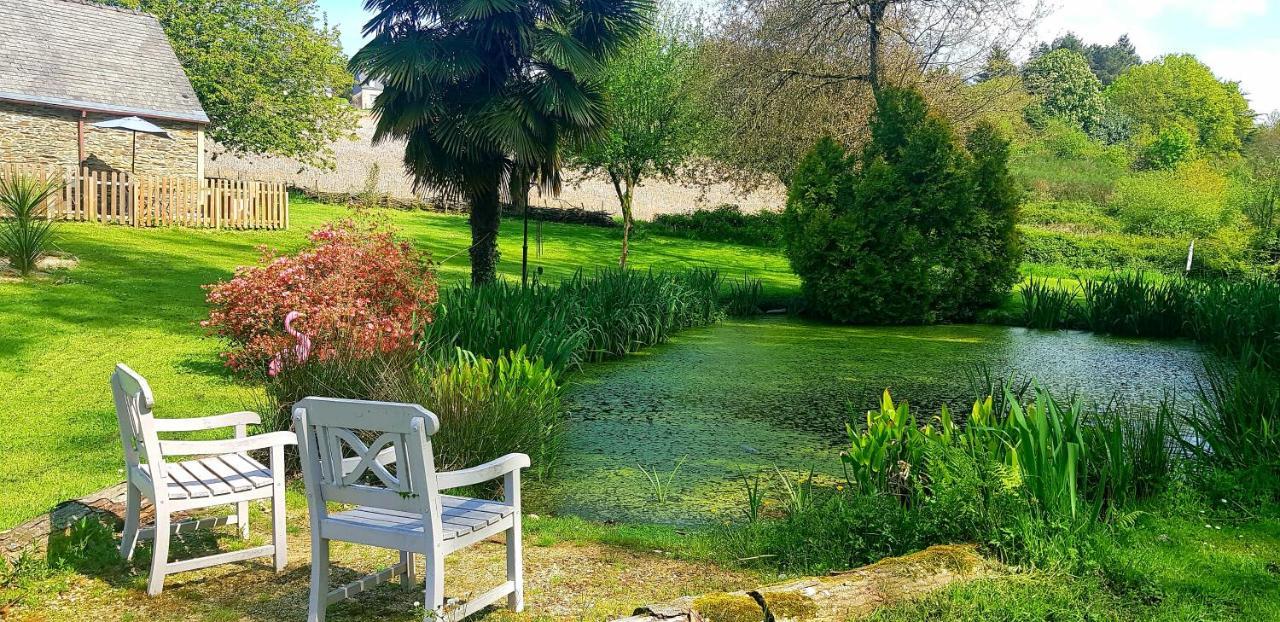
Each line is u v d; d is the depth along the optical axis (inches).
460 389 237.3
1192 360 450.9
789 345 496.7
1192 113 2493.8
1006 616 129.5
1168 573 150.0
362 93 2506.2
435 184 510.3
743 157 997.8
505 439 233.5
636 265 852.6
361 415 124.0
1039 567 148.6
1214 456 217.8
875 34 847.1
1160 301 557.3
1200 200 1203.2
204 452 146.0
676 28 1011.9
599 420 311.1
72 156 825.5
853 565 162.2
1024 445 173.0
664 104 844.6
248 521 179.9
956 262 602.5
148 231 682.2
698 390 366.3
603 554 170.4
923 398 351.9
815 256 602.5
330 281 304.5
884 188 593.0
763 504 217.3
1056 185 1423.5
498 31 469.1
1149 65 2593.5
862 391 365.7
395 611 139.1
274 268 309.0
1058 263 987.9
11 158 789.9
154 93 876.0
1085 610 133.3
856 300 592.1
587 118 487.8
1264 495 195.3
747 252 1026.1
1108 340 528.4
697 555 169.3
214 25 1216.8
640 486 232.7
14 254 468.4
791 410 329.1
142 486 147.8
